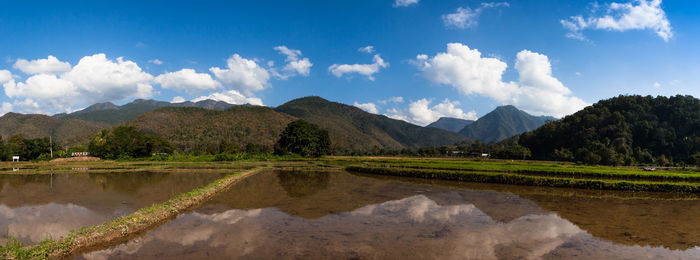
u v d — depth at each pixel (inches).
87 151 2812.5
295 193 869.8
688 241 479.8
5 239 454.9
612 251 432.5
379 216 607.5
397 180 1208.2
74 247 404.8
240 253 402.6
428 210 669.3
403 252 414.6
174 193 853.8
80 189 922.1
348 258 390.0
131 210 641.6
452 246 442.0
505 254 414.9
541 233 512.1
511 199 815.1
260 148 4153.5
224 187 946.1
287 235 479.2
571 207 721.0
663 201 809.5
